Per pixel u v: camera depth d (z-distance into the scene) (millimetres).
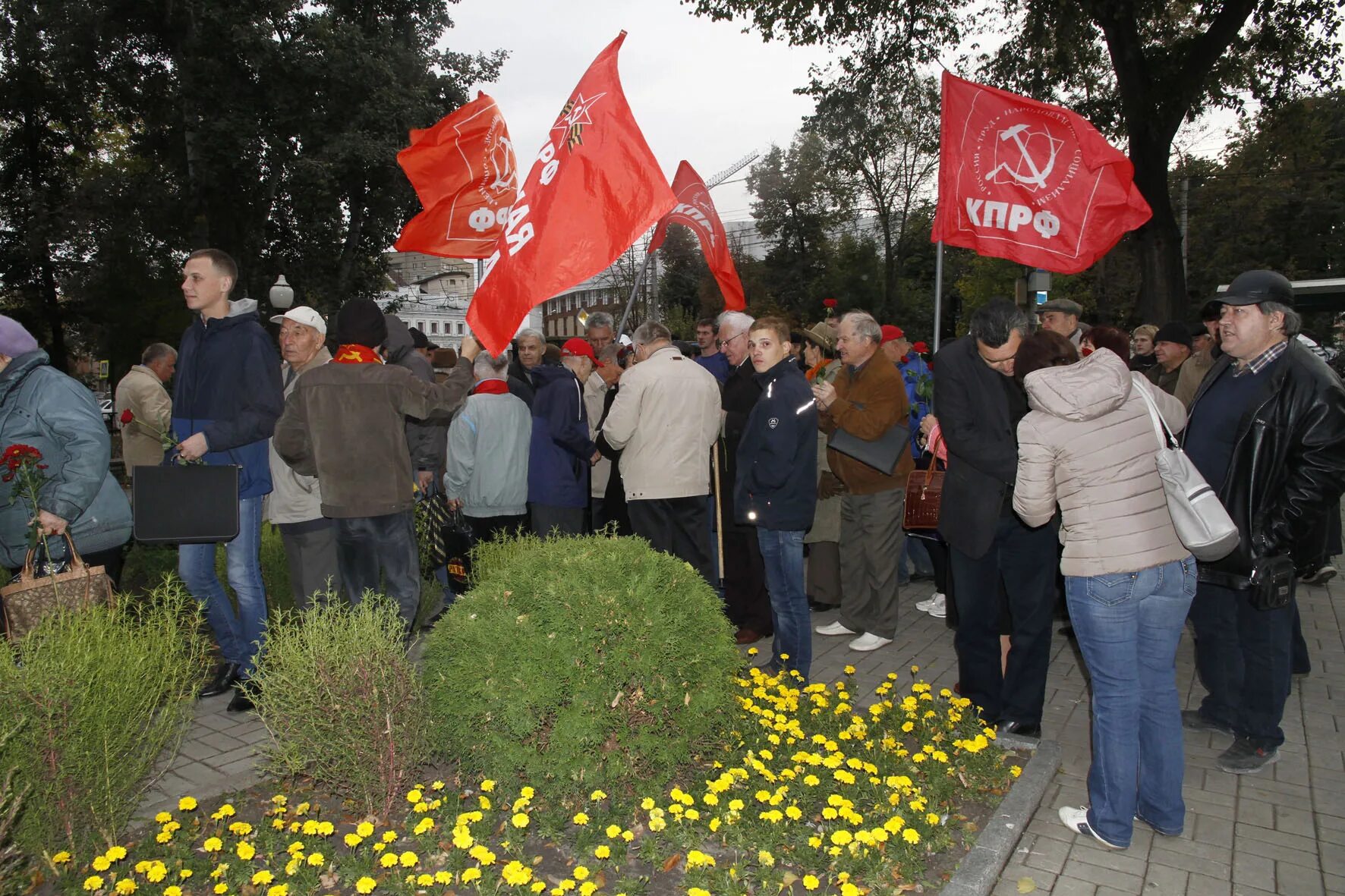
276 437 4578
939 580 6730
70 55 24922
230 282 4902
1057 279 35094
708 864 3088
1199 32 21203
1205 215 37938
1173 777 3510
